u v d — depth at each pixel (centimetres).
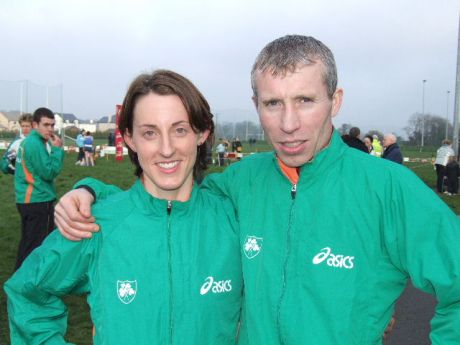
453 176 1552
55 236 184
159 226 183
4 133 3362
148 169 184
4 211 1037
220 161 2770
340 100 184
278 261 180
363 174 175
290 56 165
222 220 196
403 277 175
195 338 176
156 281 177
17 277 182
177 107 180
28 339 181
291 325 172
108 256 179
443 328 158
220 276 185
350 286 169
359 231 171
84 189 197
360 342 169
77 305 496
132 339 173
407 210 163
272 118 171
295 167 182
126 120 189
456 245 155
